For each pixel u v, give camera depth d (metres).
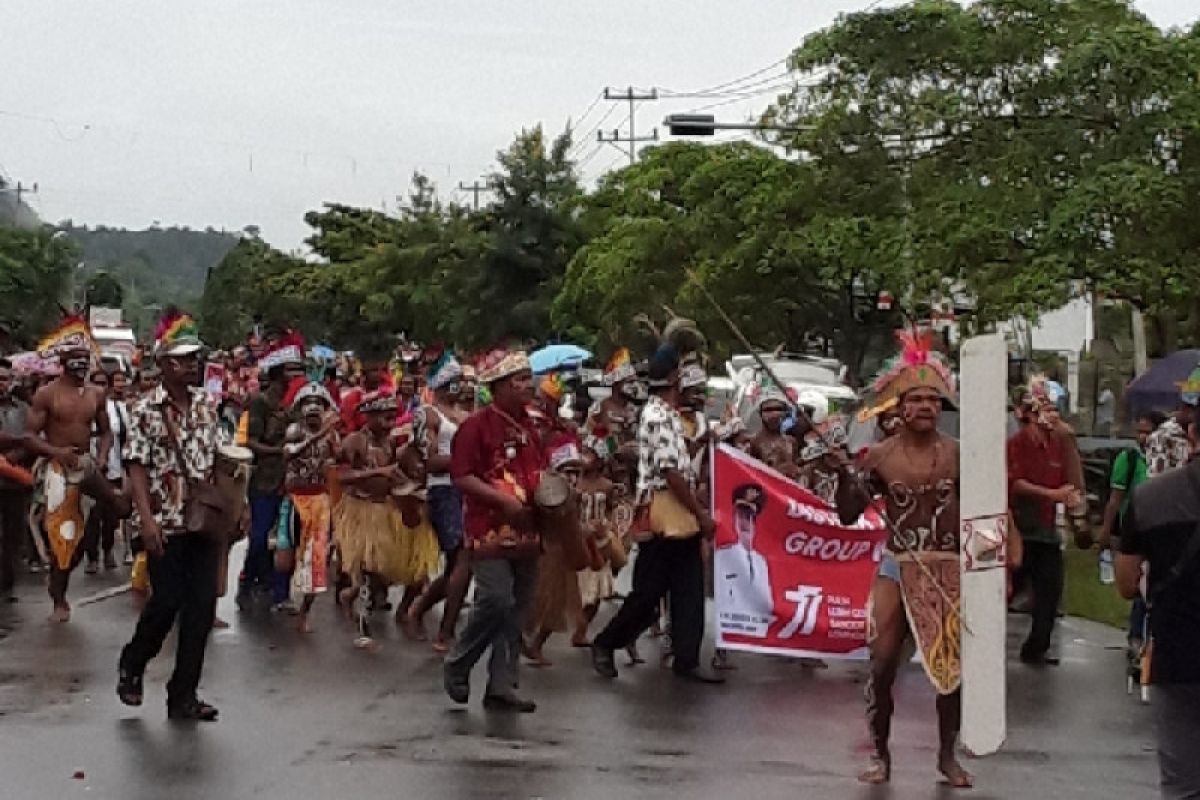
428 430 15.27
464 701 12.20
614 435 15.55
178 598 11.45
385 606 17.80
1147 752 11.34
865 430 17.88
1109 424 40.81
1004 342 9.84
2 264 74.50
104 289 102.44
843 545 14.16
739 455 14.16
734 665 14.72
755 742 11.35
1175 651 7.18
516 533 11.95
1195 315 29.09
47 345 17.06
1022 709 12.98
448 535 15.05
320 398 16.08
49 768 10.04
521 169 55.03
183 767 10.12
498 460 11.88
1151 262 26.17
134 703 11.77
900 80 30.44
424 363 20.31
